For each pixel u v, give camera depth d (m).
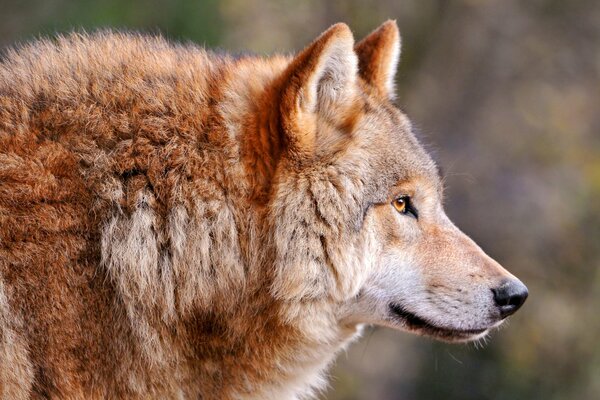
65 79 7.57
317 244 7.85
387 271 8.38
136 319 7.35
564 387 24.67
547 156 27.73
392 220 8.38
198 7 19.30
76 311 7.12
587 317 25.39
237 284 7.66
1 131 7.22
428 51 27.36
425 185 8.62
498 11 28.16
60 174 7.20
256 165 7.71
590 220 26.64
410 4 27.14
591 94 28.98
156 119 7.47
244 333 7.83
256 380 8.12
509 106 28.42
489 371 24.31
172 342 7.57
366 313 8.47
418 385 24.33
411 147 8.63
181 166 7.44
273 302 7.83
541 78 28.77
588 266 26.14
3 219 6.95
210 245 7.52
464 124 27.88
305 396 9.23
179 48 8.45
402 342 24.66
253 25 23.59
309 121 7.71
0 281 6.87
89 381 7.25
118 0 18.83
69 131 7.34
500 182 26.91
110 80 7.62
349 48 7.90
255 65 8.44
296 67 7.65
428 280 8.55
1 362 6.86
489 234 26.09
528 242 26.16
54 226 7.07
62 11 18.67
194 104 7.64
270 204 7.70
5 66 7.92
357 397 23.06
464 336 8.80
